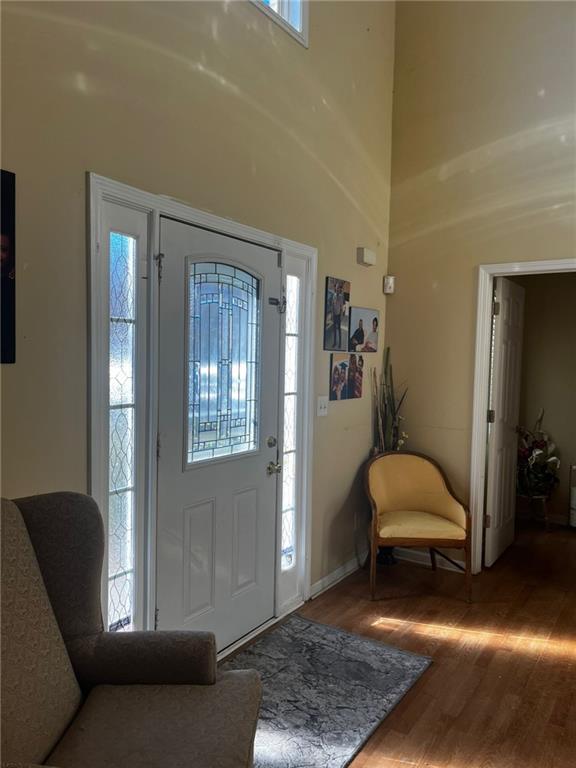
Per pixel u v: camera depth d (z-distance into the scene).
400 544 3.38
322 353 3.42
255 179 2.77
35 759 1.33
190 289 2.43
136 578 2.24
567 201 3.48
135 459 2.22
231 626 2.77
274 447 3.00
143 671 1.64
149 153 2.19
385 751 2.08
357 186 3.70
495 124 3.71
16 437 1.78
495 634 2.98
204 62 2.43
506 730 2.21
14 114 1.72
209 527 2.59
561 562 4.07
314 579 3.45
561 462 5.00
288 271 3.08
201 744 1.39
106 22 2.00
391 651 2.77
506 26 3.64
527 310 5.12
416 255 4.04
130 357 2.19
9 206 1.72
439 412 3.98
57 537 1.63
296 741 2.10
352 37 3.55
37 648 1.46
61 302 1.89
